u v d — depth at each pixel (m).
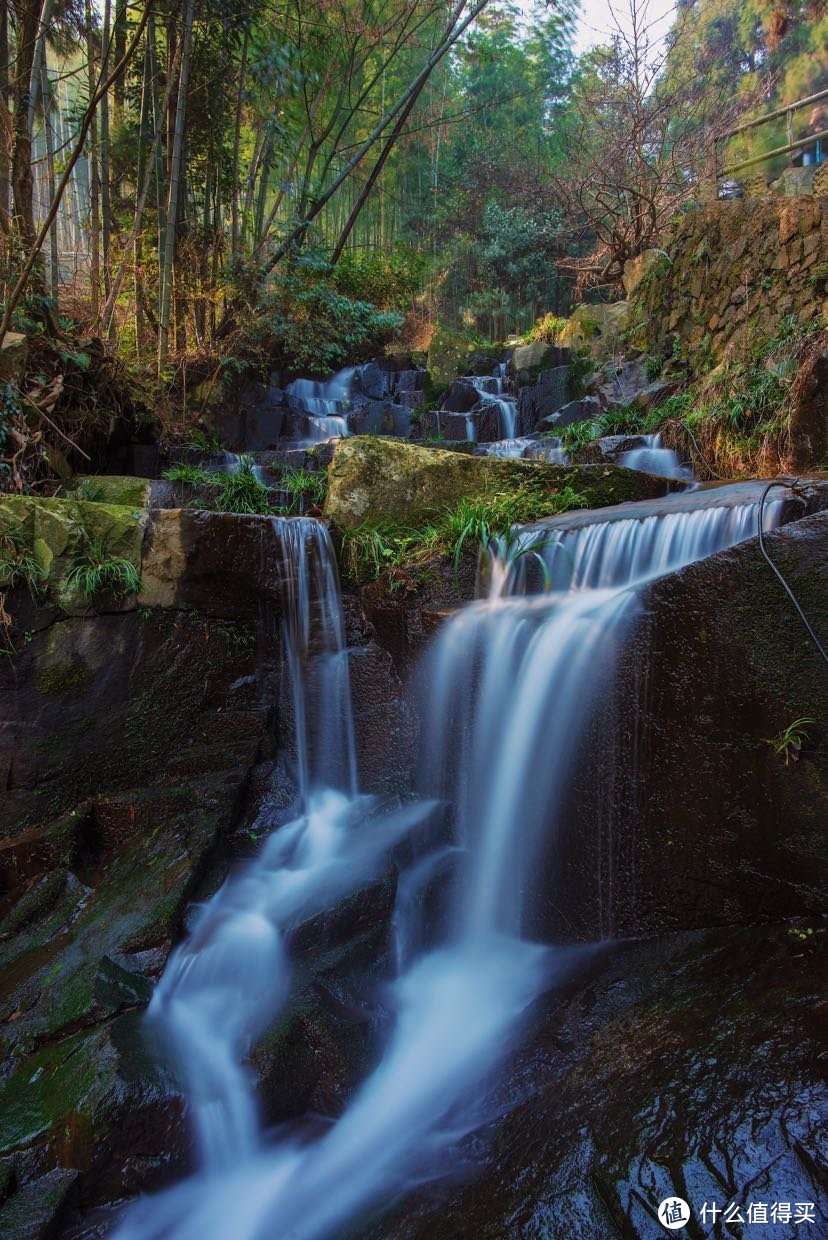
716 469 6.83
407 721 5.01
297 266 11.39
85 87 9.45
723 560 3.50
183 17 8.93
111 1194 2.73
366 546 5.37
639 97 12.90
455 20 12.35
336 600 5.40
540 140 22.45
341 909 3.79
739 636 3.44
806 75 13.87
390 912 3.99
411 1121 3.03
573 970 3.68
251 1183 2.86
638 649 3.71
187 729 5.22
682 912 3.64
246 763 5.16
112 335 9.15
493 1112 2.94
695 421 7.21
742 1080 2.45
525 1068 3.10
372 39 13.77
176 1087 2.86
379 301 16.22
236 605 5.32
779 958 3.11
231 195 11.36
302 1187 2.82
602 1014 3.23
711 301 8.91
